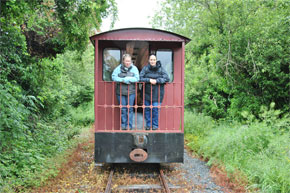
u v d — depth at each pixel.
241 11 8.68
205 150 6.77
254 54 8.04
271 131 6.15
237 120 8.77
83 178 5.07
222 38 8.94
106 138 5.19
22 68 6.19
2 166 4.34
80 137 9.27
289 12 7.61
